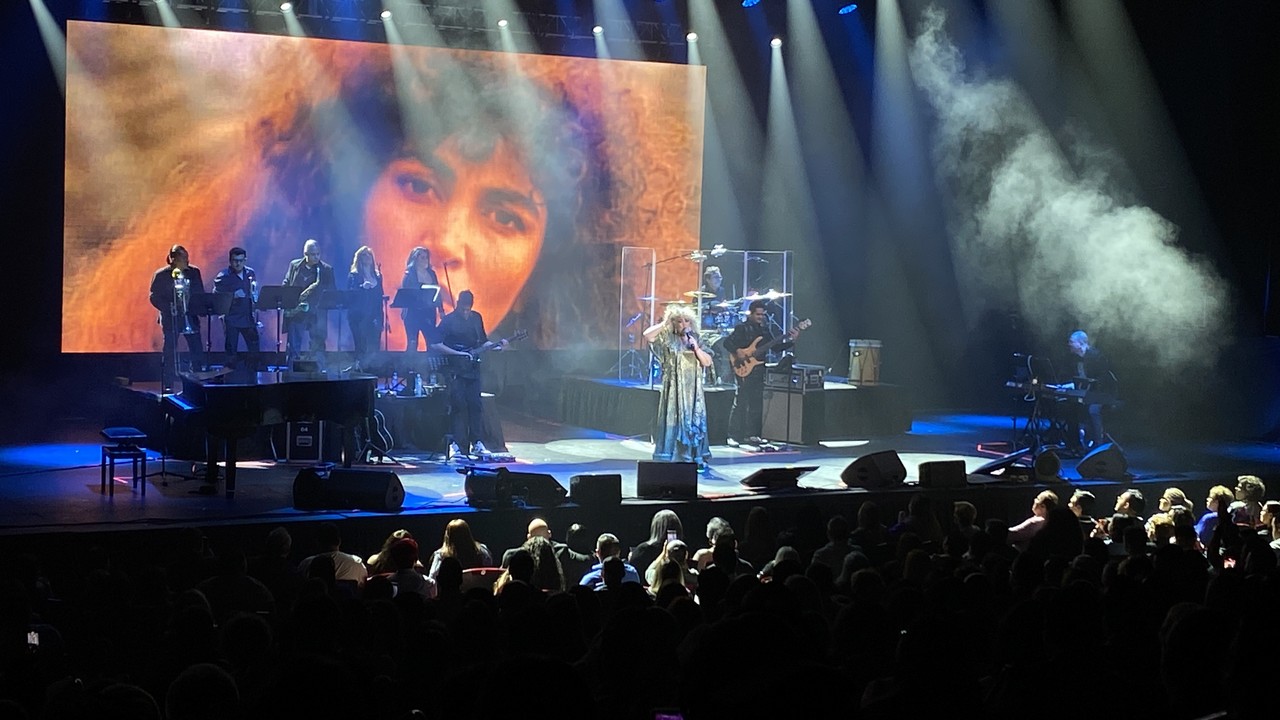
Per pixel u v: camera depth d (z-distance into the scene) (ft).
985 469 41.01
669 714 12.21
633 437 49.65
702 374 42.19
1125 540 25.63
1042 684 12.99
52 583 29.78
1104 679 13.15
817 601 19.07
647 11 57.11
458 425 42.80
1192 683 12.89
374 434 41.09
